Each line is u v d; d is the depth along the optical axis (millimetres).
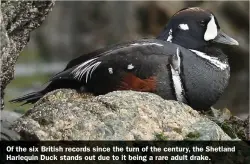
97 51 10383
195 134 9023
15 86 23812
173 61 10000
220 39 10797
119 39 29719
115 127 8695
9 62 9891
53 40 30906
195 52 10469
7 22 9945
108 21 30266
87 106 8914
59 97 9891
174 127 9031
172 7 28391
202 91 10164
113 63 9969
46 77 26500
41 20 10547
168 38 10852
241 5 27469
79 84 10203
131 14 29500
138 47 10094
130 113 8914
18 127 8430
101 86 10086
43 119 8672
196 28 10742
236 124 11164
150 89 9906
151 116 9008
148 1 28844
